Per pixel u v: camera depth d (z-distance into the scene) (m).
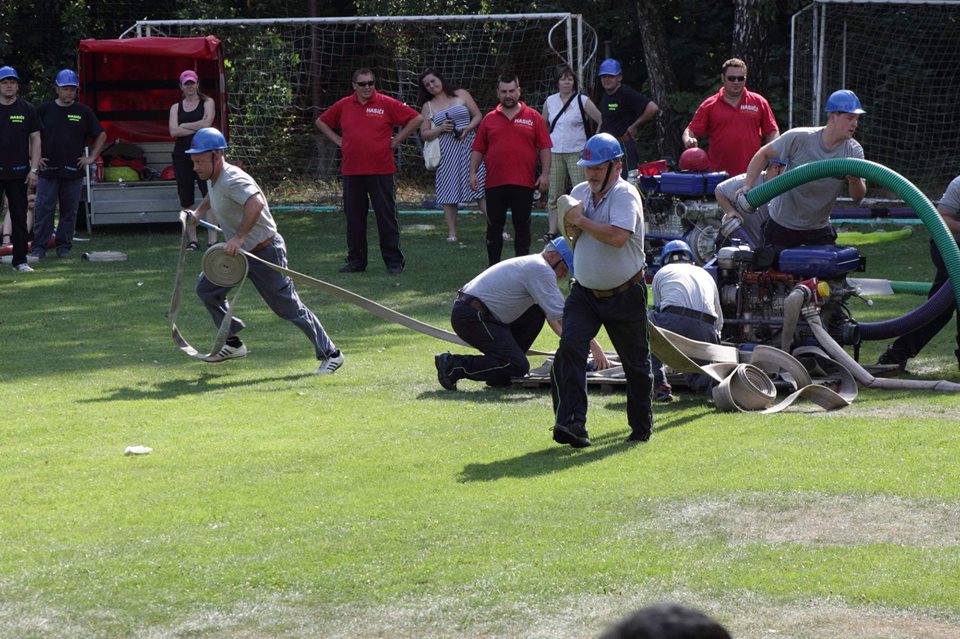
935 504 13.81
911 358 23.06
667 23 64.00
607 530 13.27
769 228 22.69
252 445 17.62
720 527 13.27
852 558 12.19
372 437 18.02
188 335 27.33
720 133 33.00
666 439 17.39
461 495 14.77
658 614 3.57
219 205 22.72
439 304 30.77
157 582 12.02
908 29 57.00
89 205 46.03
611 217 16.31
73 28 59.34
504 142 33.94
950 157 57.62
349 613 11.20
